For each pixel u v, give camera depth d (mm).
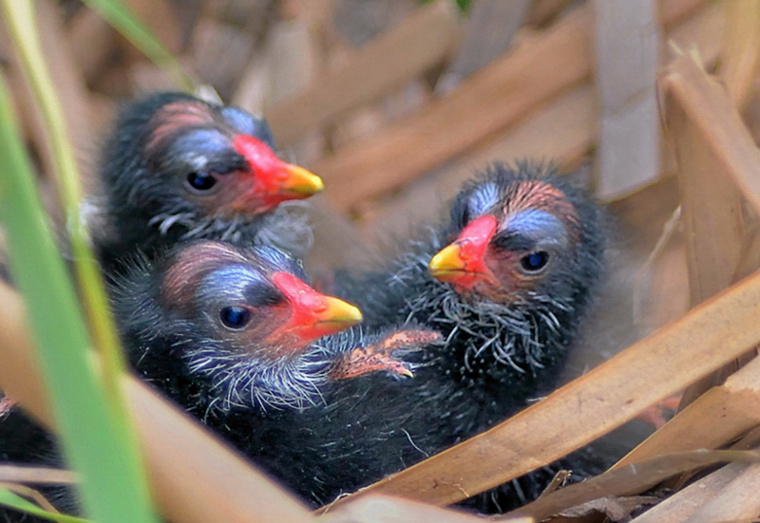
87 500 926
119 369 1068
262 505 1154
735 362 1203
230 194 1249
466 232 1237
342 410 1230
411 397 1239
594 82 1284
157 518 1156
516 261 1237
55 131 1155
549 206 1240
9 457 1216
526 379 1246
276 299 1219
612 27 1274
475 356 1245
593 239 1248
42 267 940
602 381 1194
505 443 1196
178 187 1250
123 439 963
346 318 1218
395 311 1256
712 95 1225
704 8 1272
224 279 1218
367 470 1224
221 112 1253
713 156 1224
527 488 1230
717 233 1224
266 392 1224
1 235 1183
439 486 1199
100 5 1168
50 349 937
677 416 1200
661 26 1274
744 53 1237
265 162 1248
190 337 1218
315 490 1221
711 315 1192
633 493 1199
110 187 1256
